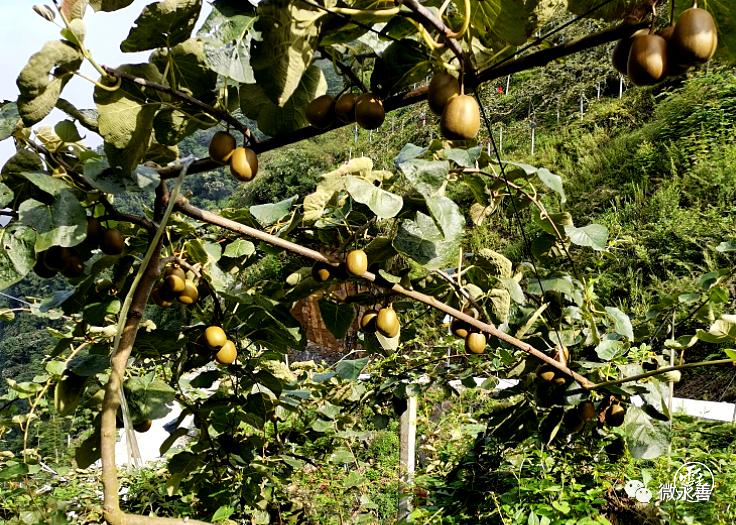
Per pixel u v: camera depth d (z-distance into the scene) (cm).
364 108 130
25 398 254
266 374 218
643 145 1009
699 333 198
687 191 884
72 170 138
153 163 148
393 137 1678
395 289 177
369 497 356
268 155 2227
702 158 895
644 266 802
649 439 222
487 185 200
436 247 162
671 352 228
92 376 169
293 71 121
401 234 164
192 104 130
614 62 113
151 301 185
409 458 355
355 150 1831
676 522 220
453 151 145
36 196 133
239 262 226
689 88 1069
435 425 462
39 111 116
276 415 311
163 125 135
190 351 201
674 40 98
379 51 135
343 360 291
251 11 118
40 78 111
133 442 139
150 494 300
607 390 227
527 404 260
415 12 109
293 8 113
